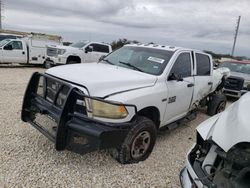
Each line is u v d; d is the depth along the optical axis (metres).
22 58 16.86
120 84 3.83
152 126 3.98
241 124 2.48
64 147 3.49
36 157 3.85
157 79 4.34
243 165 2.22
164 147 4.76
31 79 4.21
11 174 3.37
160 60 4.75
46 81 4.00
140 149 3.98
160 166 3.99
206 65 6.26
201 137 2.82
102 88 3.62
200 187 2.45
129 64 4.85
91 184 3.35
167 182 3.58
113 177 3.55
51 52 16.34
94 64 4.95
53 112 3.65
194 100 5.61
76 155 4.02
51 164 3.71
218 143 2.48
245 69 11.48
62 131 3.41
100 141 3.30
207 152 2.64
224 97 7.26
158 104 4.23
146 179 3.59
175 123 5.17
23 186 3.16
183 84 4.98
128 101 3.63
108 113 3.43
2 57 16.08
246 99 3.21
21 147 4.12
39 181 3.29
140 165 3.93
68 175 3.49
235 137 2.39
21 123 5.18
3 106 6.40
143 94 3.89
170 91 4.53
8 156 3.80
